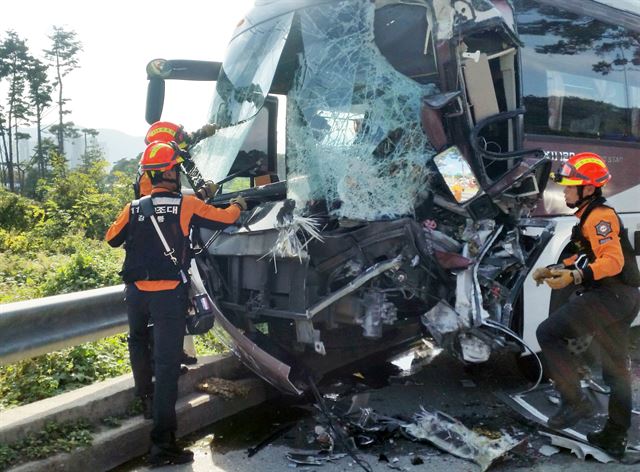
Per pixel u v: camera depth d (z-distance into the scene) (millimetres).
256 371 4969
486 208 4715
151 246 4223
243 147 5633
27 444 3912
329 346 5457
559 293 5695
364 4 5105
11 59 65000
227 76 5754
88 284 7773
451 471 4129
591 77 6617
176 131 5180
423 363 6531
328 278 4637
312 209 4656
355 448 4488
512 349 4805
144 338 4469
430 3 4852
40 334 4457
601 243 4195
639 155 7020
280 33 5426
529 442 4539
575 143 6355
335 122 4887
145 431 4441
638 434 4648
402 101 4836
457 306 4586
